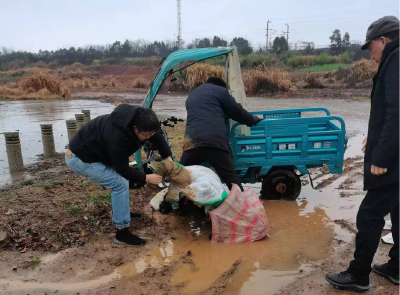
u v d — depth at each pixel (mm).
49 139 8234
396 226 3174
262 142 5125
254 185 6125
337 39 61812
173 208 4754
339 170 5168
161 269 3678
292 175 5246
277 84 22125
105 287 3396
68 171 6938
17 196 5309
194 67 25172
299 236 4285
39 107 19297
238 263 3748
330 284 3305
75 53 75625
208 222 4723
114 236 4352
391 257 3271
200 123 4660
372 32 2963
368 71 23812
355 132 9875
